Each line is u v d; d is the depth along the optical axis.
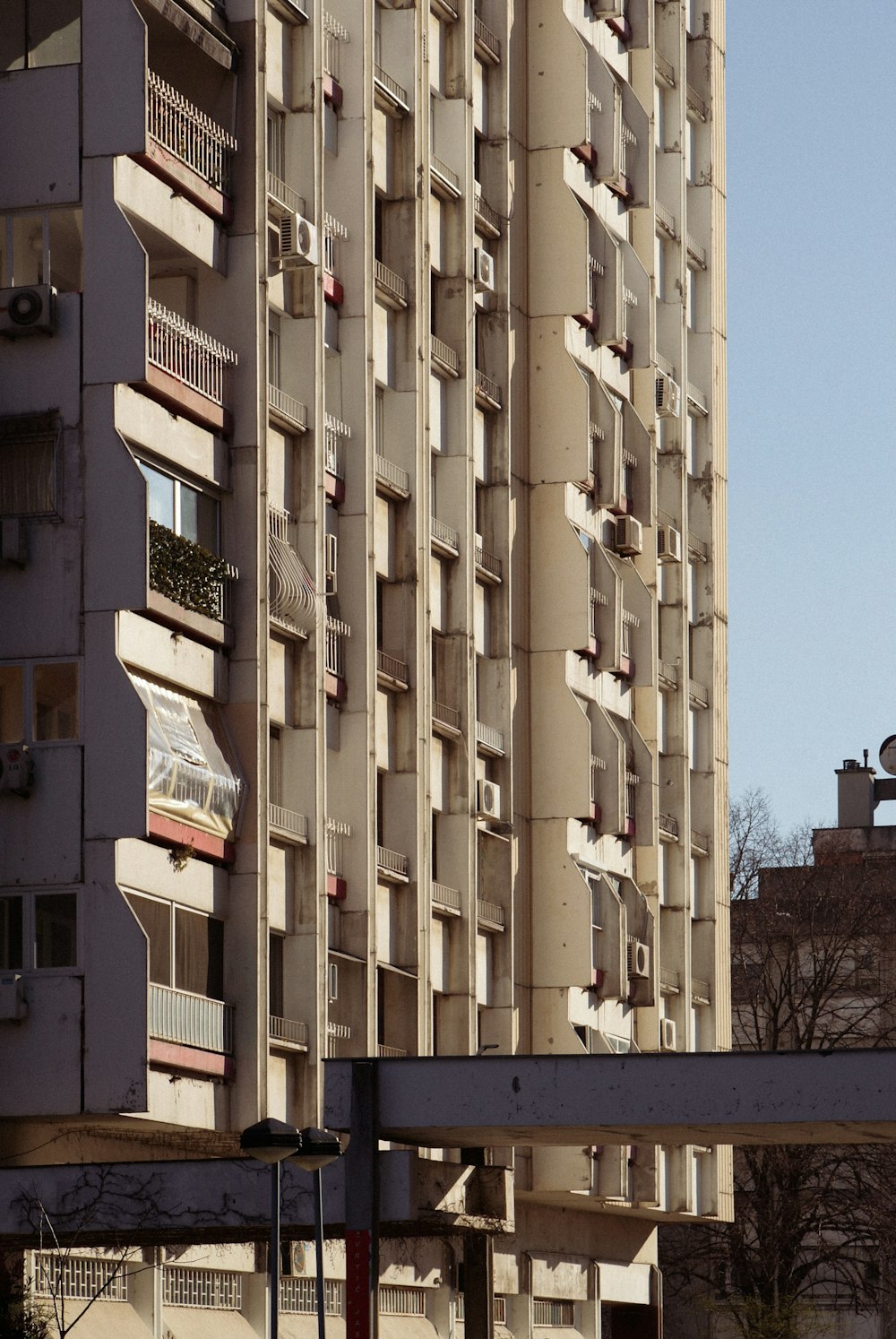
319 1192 26.72
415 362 43.94
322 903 37.94
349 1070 32.78
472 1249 39.81
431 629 45.25
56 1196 30.38
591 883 52.16
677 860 58.66
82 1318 32.91
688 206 63.22
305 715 38.34
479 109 49.72
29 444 33.06
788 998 70.88
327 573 39.97
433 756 45.03
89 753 32.28
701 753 61.62
